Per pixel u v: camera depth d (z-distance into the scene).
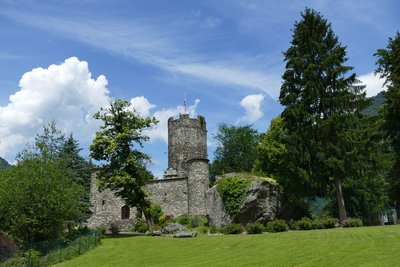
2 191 24.25
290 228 27.42
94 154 32.59
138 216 42.69
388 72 34.84
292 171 30.66
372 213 41.84
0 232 24.06
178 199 43.53
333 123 29.72
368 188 39.47
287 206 32.75
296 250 17.28
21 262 19.03
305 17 33.28
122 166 32.28
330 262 14.14
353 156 28.61
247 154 64.62
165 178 44.50
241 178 31.95
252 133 67.00
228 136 67.38
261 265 14.89
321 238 19.61
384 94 32.62
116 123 32.69
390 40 34.06
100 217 43.50
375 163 29.69
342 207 28.89
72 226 33.31
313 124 30.61
